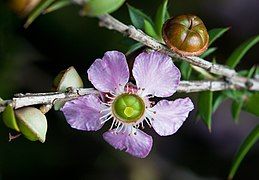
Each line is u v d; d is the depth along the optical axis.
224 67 0.13
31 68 0.20
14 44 0.19
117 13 0.19
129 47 0.13
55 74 0.20
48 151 0.21
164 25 0.12
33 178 0.21
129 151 0.12
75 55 0.20
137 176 0.21
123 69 0.12
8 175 0.20
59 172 0.21
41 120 0.11
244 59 0.21
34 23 0.20
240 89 0.14
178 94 0.20
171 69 0.12
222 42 0.21
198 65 0.12
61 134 0.21
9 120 0.11
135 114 0.12
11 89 0.20
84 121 0.12
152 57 0.12
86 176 0.21
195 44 0.12
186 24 0.12
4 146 0.20
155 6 0.20
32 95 0.11
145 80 0.12
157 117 0.12
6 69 0.19
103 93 0.12
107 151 0.21
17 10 0.11
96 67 0.12
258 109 0.14
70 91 0.12
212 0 0.21
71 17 0.20
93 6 0.10
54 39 0.20
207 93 0.13
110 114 0.12
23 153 0.20
